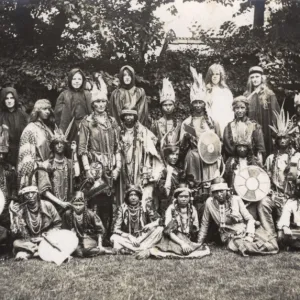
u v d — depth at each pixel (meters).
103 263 8.19
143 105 10.90
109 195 9.38
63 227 9.06
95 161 9.63
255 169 9.41
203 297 6.67
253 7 17.05
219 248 9.17
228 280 7.34
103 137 9.74
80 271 7.75
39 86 14.94
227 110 11.10
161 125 10.59
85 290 6.93
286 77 15.72
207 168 9.91
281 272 7.72
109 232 9.34
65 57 15.76
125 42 15.70
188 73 15.73
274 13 16.30
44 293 6.81
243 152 9.65
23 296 6.69
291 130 10.20
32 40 15.77
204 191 9.80
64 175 9.41
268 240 8.88
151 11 15.82
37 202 8.69
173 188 9.68
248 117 11.05
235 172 9.55
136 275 7.55
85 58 15.77
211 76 11.27
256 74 11.46
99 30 15.38
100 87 10.22
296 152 9.90
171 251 8.55
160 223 9.07
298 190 9.13
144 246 8.78
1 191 8.79
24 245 8.52
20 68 14.70
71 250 8.40
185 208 8.90
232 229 9.06
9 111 10.59
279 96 15.76
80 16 15.23
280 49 15.83
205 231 9.22
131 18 15.56
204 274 7.61
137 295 6.73
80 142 9.70
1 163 9.56
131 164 9.80
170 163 9.87
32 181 9.23
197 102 10.19
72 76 10.63
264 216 9.22
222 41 16.23
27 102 14.70
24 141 9.53
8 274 7.60
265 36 16.11
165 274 7.60
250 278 7.43
